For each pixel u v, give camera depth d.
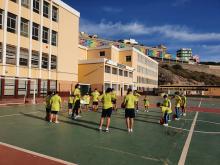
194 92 86.25
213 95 77.06
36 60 33.81
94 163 6.77
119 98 45.28
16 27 30.55
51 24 36.50
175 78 132.12
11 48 29.83
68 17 40.31
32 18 32.91
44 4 35.28
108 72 48.16
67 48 40.25
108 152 7.90
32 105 23.73
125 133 11.15
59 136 9.94
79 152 7.76
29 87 32.25
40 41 34.34
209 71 166.50
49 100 14.00
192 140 10.23
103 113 11.44
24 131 10.74
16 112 17.52
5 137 9.45
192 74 151.88
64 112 18.45
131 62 63.78
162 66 150.62
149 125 13.84
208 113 23.14
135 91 21.09
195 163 7.11
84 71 47.62
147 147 8.76
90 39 116.94
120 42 155.62
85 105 21.00
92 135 10.36
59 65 38.22
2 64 28.45
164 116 14.11
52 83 36.97
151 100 43.25
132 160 7.20
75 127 12.09
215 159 7.55
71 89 41.03
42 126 12.11
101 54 58.34
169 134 11.36
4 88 28.67
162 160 7.31
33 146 8.26
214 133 12.06
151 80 87.88
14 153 7.36
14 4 30.09
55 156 7.25
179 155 7.88
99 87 46.03
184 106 20.05
